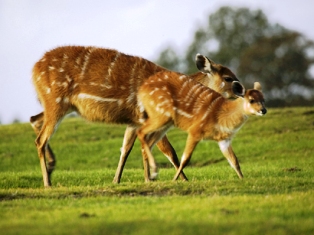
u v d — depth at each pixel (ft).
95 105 108.88
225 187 97.30
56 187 107.04
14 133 234.58
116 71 108.17
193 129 104.99
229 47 548.72
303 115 230.89
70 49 110.73
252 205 81.46
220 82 120.47
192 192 95.35
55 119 110.22
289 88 499.51
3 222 75.25
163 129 107.24
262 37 531.09
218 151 192.75
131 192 96.48
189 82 106.93
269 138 202.08
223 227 69.41
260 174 126.82
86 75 108.47
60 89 109.29
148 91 106.22
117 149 204.54
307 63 501.97
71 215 77.97
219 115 104.12
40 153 110.93
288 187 98.48
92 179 125.08
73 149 207.41
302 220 73.31
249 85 504.84
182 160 105.81
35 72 111.34
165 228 68.95
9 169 184.44
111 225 70.95
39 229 70.38
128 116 109.70
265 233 67.82
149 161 106.32
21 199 92.43
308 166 146.10
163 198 89.56
